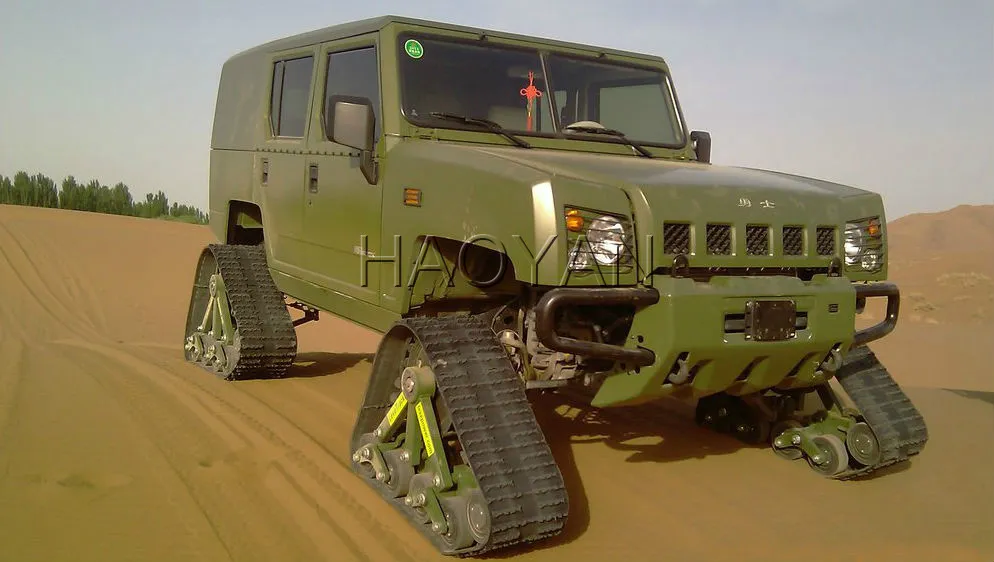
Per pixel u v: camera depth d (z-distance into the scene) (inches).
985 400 296.2
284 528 157.6
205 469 187.5
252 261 296.7
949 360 417.1
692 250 157.1
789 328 163.0
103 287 673.6
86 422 221.5
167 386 270.8
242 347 277.3
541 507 142.6
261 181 265.7
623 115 229.5
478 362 158.1
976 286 669.3
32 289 635.5
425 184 178.4
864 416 191.8
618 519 168.2
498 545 140.6
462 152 172.4
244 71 289.6
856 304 185.0
